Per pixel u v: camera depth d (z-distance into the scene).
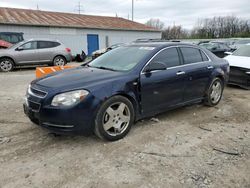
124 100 3.87
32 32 18.28
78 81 3.68
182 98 4.91
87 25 21.11
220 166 3.16
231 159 3.34
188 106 5.79
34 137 3.97
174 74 4.59
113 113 3.78
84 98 3.47
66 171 3.04
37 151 3.52
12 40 15.39
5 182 2.82
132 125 4.41
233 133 4.21
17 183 2.80
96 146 3.68
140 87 4.08
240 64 7.62
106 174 2.98
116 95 3.78
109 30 22.73
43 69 6.42
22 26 17.72
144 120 4.73
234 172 3.03
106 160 3.29
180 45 4.99
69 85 3.55
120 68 4.30
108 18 27.00
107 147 3.64
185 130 4.31
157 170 3.06
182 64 4.88
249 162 3.26
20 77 10.20
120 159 3.31
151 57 4.36
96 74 4.00
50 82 3.74
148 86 4.18
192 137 4.02
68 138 3.93
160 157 3.37
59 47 13.58
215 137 4.04
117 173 3.00
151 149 3.59
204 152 3.52
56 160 3.29
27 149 3.58
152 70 4.23
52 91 3.48
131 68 4.15
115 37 23.34
